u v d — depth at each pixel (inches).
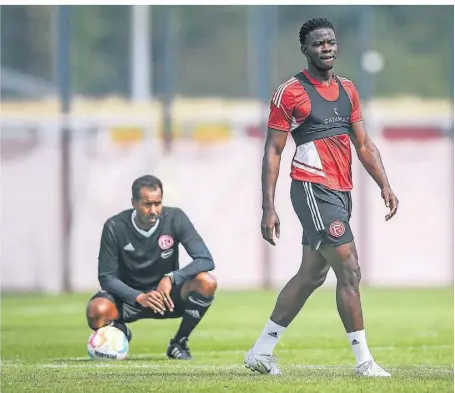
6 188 2832.2
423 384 997.8
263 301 2546.8
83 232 2849.4
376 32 2950.3
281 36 2876.5
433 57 2955.2
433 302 2495.1
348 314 1059.9
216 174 2893.7
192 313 1363.2
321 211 1048.8
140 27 2883.9
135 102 2888.8
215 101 2903.5
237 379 1058.1
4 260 2829.7
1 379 1093.8
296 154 1069.1
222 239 2898.6
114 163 2864.2
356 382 1010.7
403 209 2935.5
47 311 2349.9
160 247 1350.9
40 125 2839.6
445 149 2945.4
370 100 2908.5
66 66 2844.5
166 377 1088.8
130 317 1373.0
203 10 2888.8
